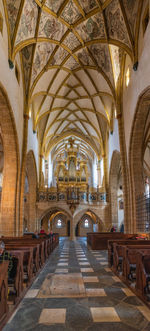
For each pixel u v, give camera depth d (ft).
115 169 75.10
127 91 48.78
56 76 61.41
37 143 76.89
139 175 47.50
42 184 83.35
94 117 79.05
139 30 38.52
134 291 18.79
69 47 52.08
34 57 50.14
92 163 110.63
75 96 72.43
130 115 46.42
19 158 48.93
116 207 78.84
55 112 78.64
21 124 51.55
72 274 26.30
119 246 26.45
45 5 41.29
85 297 18.08
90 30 46.88
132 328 13.04
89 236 59.41
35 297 18.17
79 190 82.02
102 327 13.16
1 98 39.01
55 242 57.82
